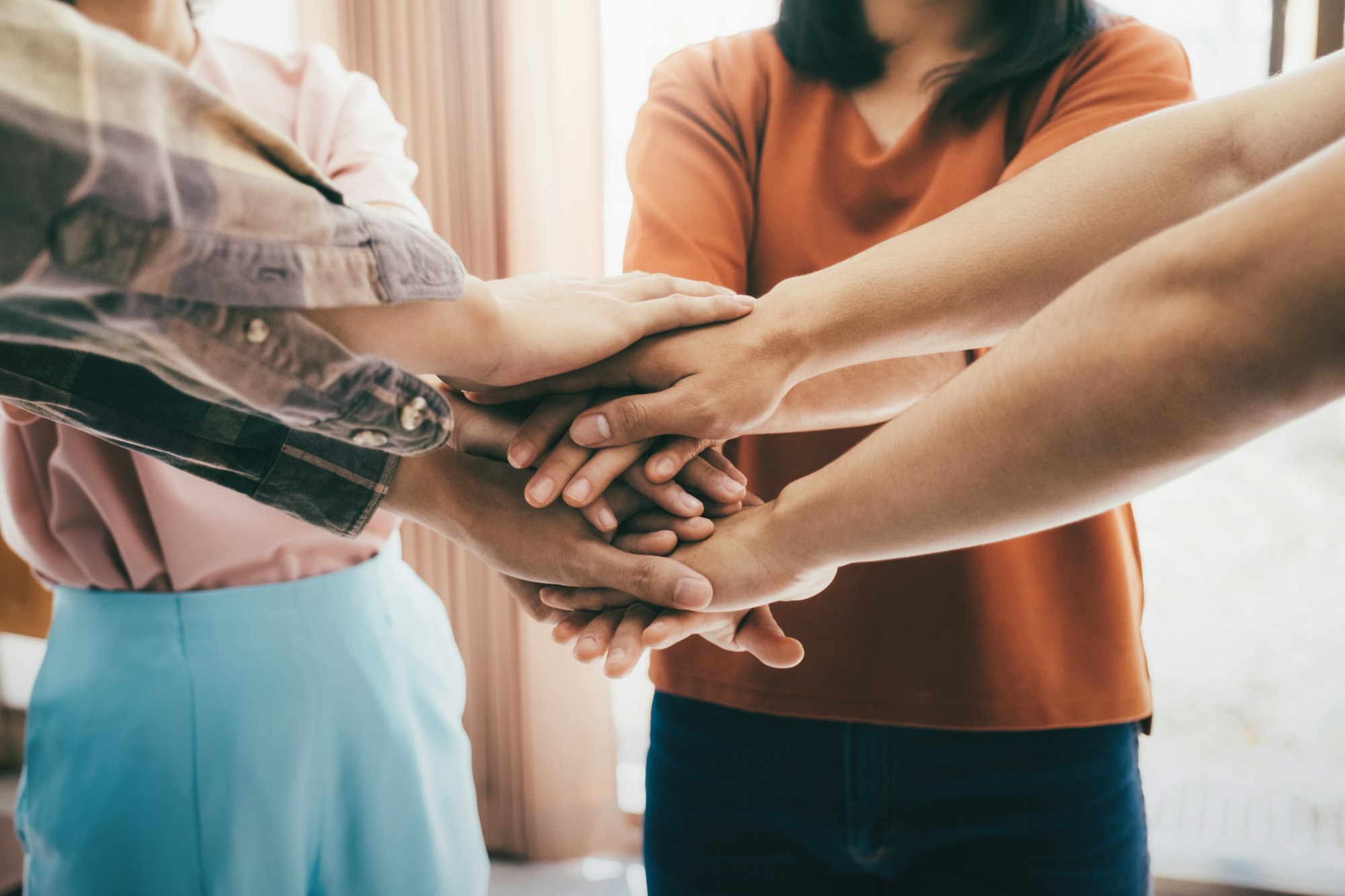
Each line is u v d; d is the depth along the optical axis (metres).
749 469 0.85
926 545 0.51
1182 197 0.58
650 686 2.34
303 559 0.83
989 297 0.60
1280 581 2.03
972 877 0.80
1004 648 0.77
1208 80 1.76
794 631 0.80
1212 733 2.04
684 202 0.79
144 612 0.78
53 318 0.36
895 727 0.79
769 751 0.82
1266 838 1.87
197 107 0.37
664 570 0.61
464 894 0.92
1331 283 0.33
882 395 0.76
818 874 0.83
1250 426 0.37
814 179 0.81
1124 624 0.79
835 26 0.81
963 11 0.80
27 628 1.10
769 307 0.65
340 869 0.84
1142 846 0.81
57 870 0.77
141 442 0.60
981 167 0.78
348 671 0.83
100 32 0.34
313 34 2.04
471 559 2.11
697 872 0.85
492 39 1.98
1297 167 0.36
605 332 0.61
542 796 2.07
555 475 0.64
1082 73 0.76
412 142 2.03
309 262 0.41
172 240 0.36
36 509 0.79
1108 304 0.40
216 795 0.77
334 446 0.65
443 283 0.48
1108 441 0.40
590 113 1.95
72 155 0.32
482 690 2.15
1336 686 1.99
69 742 0.77
